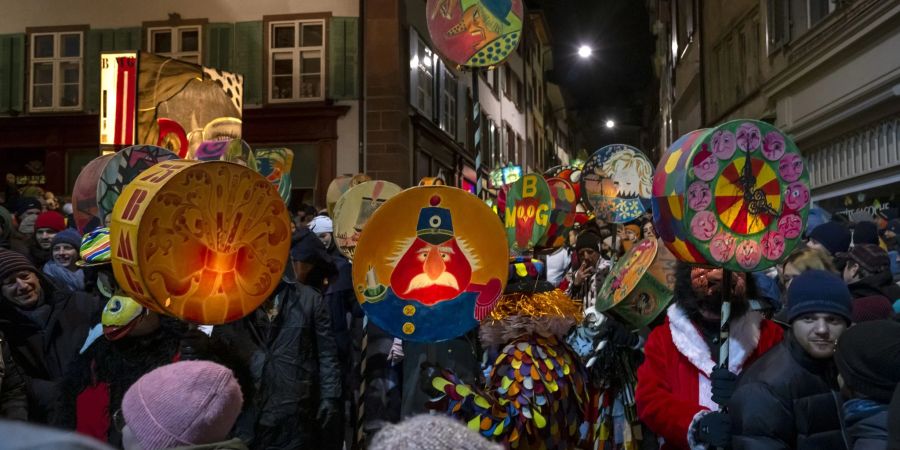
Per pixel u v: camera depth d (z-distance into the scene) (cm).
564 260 838
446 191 345
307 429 459
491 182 2067
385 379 555
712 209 312
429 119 2014
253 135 1770
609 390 413
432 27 524
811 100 1366
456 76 2364
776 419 281
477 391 304
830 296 286
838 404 287
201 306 329
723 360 319
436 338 347
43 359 452
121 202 321
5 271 443
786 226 324
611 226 855
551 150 5019
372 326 564
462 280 345
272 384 445
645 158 852
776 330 359
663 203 321
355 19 1767
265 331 455
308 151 1769
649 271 391
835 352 266
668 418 342
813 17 1335
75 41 1794
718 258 313
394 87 1759
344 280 599
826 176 1373
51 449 100
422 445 132
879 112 1109
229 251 337
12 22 1802
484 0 516
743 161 315
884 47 1060
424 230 348
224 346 401
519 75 3544
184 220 321
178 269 320
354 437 568
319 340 474
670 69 2916
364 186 544
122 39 1781
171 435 205
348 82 1762
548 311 321
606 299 418
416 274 349
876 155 1141
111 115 656
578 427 332
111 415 364
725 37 1948
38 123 1777
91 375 377
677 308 361
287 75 1775
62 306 465
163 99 645
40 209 845
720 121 2028
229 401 214
